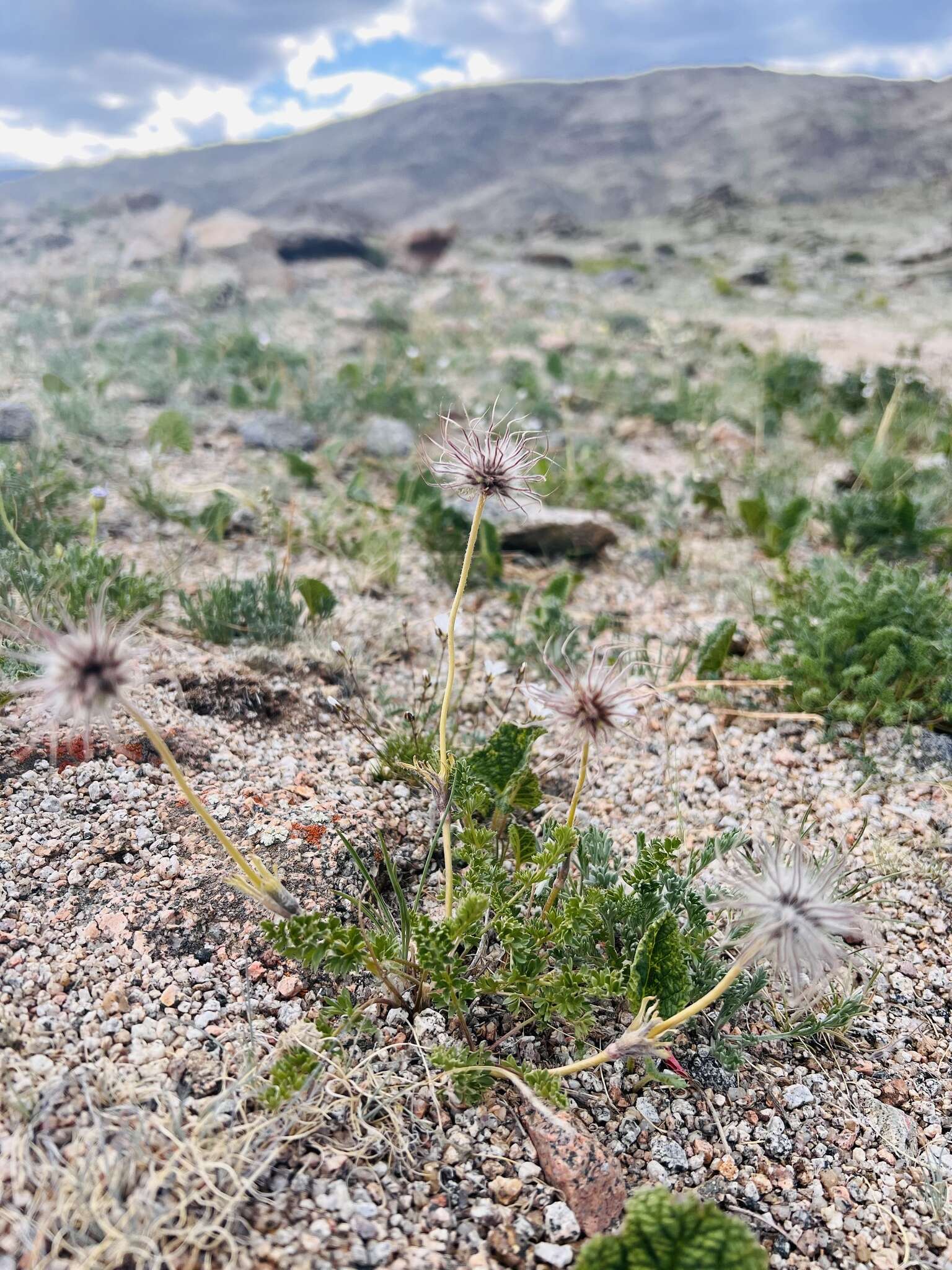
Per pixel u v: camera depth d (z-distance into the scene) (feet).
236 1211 0.96
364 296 8.70
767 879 0.97
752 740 2.03
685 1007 1.19
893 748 1.98
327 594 2.23
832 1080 1.29
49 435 3.25
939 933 1.55
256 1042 1.16
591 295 9.30
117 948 1.26
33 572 1.98
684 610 2.66
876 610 2.13
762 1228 1.09
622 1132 1.18
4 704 1.55
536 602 2.64
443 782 1.33
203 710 1.83
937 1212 1.13
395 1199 1.03
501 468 1.21
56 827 1.45
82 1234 0.89
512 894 1.35
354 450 3.71
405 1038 1.23
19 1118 0.99
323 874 1.43
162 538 2.73
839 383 4.75
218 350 5.01
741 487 3.69
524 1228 1.03
